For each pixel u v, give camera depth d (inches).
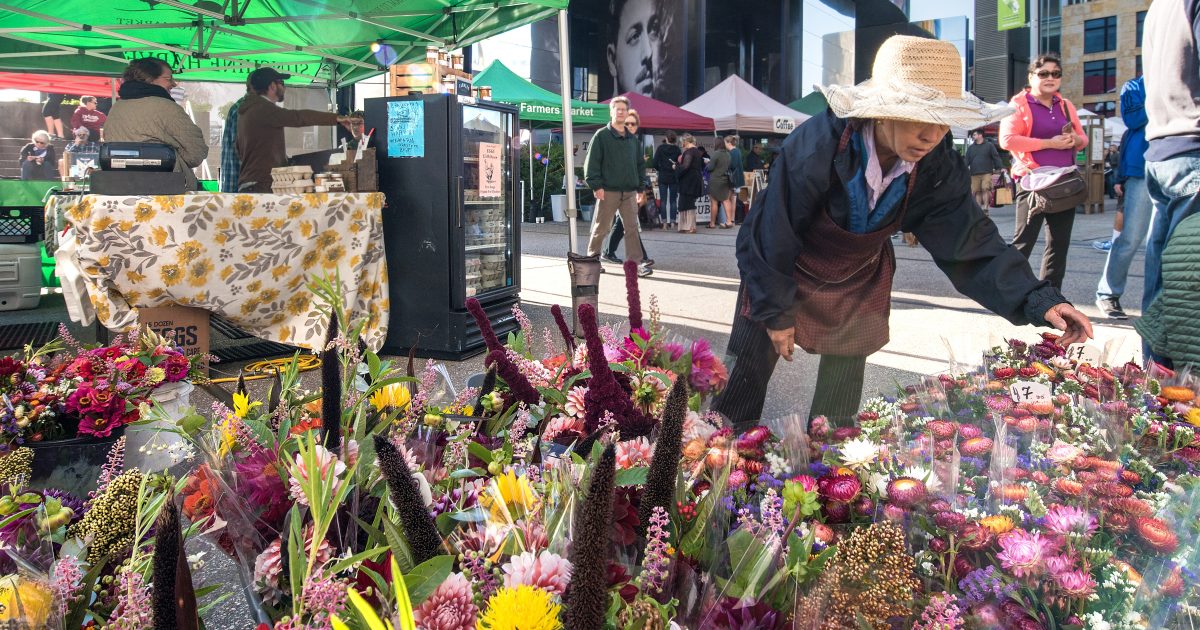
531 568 31.7
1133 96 201.0
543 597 29.0
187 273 159.0
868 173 73.7
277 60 317.4
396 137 195.5
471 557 35.7
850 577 36.8
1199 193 100.7
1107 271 213.8
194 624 28.6
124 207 150.6
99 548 44.9
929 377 67.1
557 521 36.1
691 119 678.5
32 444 89.9
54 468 90.3
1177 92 104.3
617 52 1498.5
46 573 38.7
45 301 280.4
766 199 73.8
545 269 358.9
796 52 1571.1
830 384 65.7
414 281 197.2
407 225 196.4
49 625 33.4
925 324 115.1
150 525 40.3
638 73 1470.2
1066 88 1903.3
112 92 302.0
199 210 159.2
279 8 243.6
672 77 1418.6
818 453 53.9
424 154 192.7
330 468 32.8
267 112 213.0
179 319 162.9
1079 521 42.7
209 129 335.0
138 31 272.2
